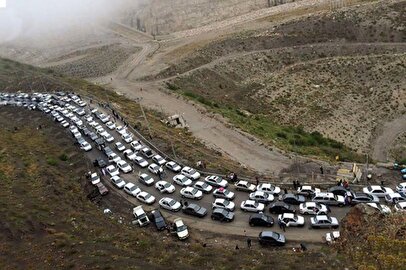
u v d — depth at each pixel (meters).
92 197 77.44
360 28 154.62
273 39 162.00
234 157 91.62
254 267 53.28
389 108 122.94
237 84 144.50
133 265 54.03
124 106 122.62
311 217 66.19
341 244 58.22
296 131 116.38
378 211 62.91
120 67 175.00
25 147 95.81
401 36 147.00
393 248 54.62
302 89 136.62
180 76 150.75
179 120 110.44
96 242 60.41
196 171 81.19
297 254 57.34
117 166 86.25
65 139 101.19
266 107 131.25
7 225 62.59
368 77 135.38
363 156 102.06
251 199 71.69
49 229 62.97
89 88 140.88
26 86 147.75
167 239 64.06
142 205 74.62
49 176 81.56
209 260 55.75
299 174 81.94
